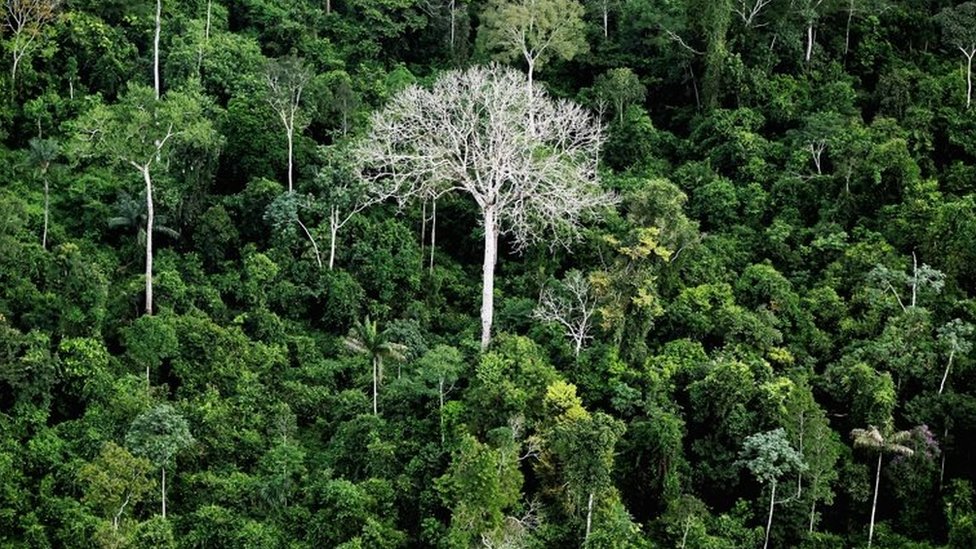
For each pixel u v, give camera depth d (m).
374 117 71.44
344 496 52.06
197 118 70.62
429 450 55.25
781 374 61.06
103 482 49.84
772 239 70.94
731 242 71.50
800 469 54.19
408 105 68.06
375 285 70.06
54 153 69.06
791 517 55.03
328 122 79.00
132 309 64.75
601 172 77.75
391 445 55.72
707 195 74.38
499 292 70.25
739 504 55.38
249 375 61.16
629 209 69.31
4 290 60.50
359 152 68.31
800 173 76.31
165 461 52.94
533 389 56.25
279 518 52.84
